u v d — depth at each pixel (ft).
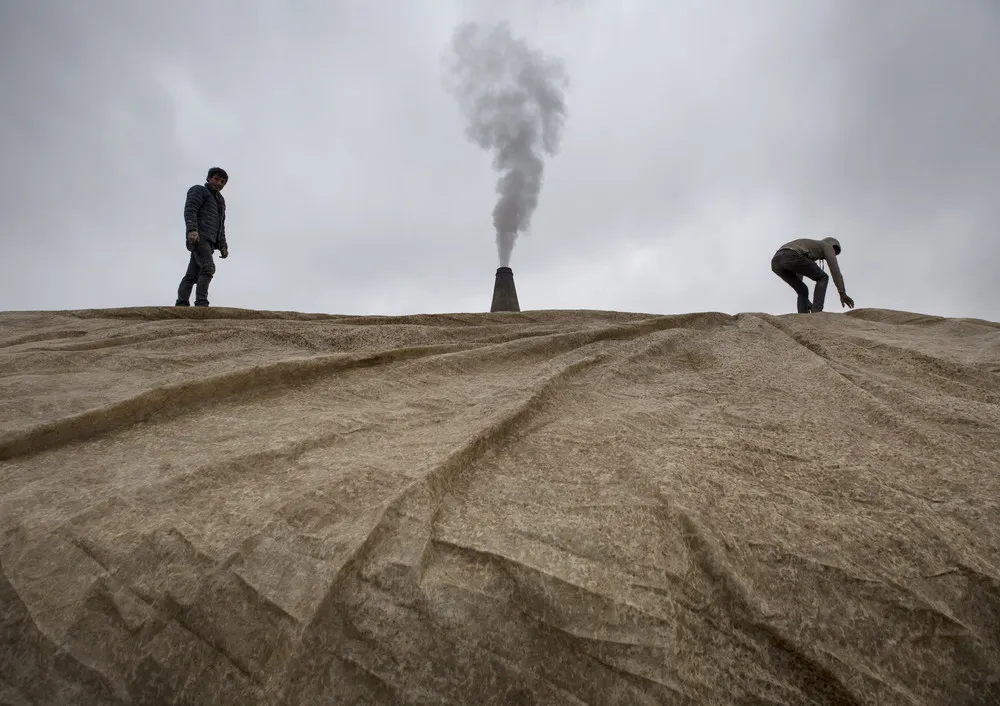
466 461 6.10
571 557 4.53
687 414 8.12
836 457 6.46
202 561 4.13
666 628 4.02
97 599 3.86
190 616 3.81
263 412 7.59
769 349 11.84
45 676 3.51
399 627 3.90
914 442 6.91
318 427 6.93
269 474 5.57
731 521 5.01
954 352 11.84
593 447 6.76
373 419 7.44
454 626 3.93
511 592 4.18
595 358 10.69
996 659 4.09
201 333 11.69
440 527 4.88
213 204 20.25
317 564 4.20
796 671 3.93
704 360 11.27
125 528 4.40
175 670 3.58
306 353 11.30
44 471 5.36
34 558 4.07
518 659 3.82
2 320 14.20
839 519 5.16
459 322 15.81
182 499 4.89
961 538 4.91
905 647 4.09
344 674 3.68
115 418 6.59
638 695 3.67
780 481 5.85
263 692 3.49
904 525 5.07
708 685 3.77
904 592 4.40
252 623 3.78
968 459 6.33
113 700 3.47
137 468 5.51
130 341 11.44
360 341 12.31
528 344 11.56
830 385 9.03
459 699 3.62
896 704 3.78
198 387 7.54
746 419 7.81
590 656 3.83
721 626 4.12
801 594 4.35
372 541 4.49
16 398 6.96
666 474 5.70
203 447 6.18
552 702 3.63
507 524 4.98
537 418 7.78
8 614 3.73
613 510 5.21
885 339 13.70
